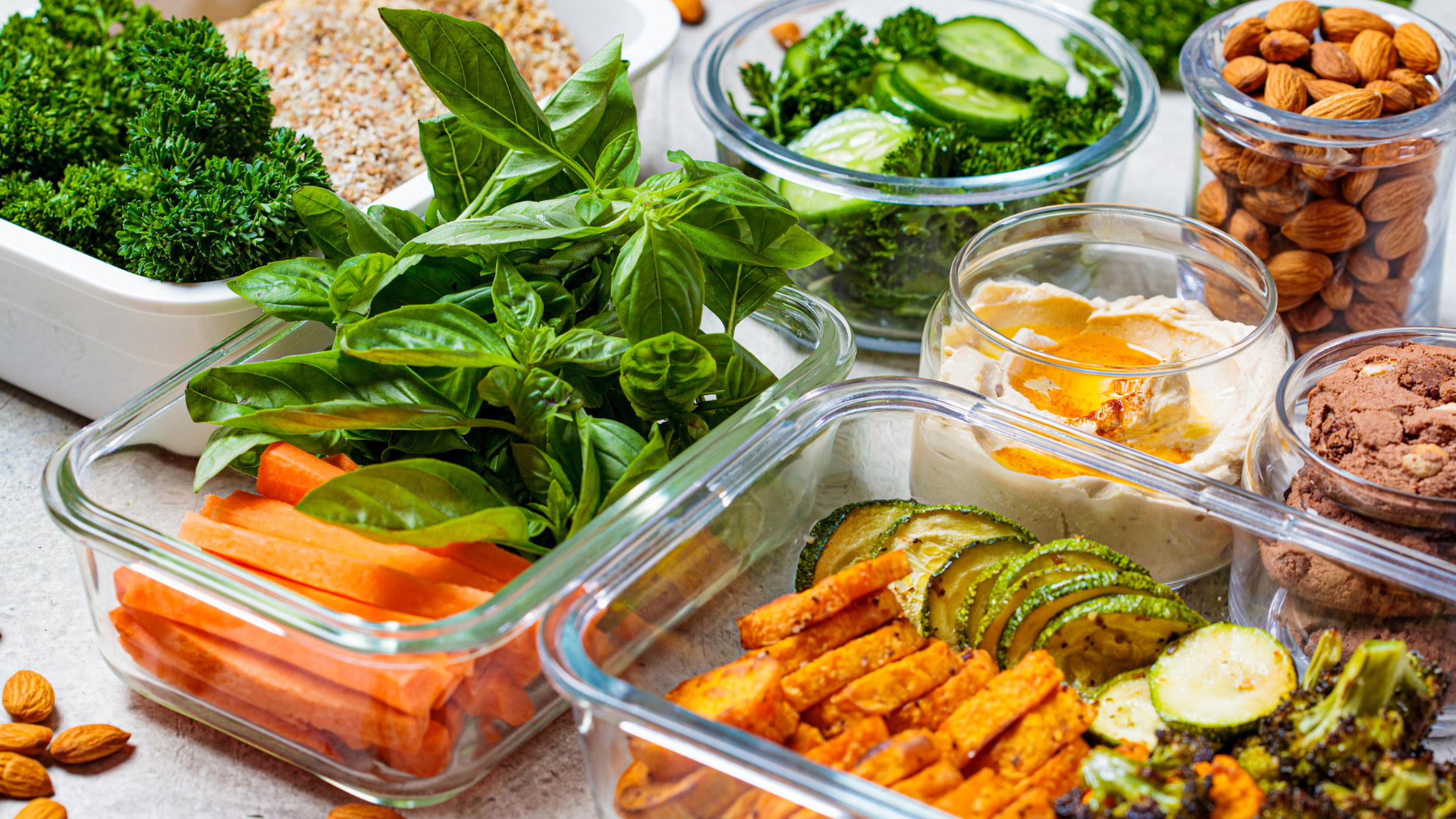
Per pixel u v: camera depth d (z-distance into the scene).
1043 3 1.53
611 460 0.89
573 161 0.99
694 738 0.69
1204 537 0.93
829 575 0.94
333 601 0.86
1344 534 0.84
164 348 1.08
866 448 1.00
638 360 0.87
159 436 0.95
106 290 1.03
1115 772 0.71
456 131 1.03
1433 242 1.22
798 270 1.35
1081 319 1.18
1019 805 0.71
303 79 1.45
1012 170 1.35
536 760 0.91
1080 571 0.86
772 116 1.52
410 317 0.87
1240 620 0.95
